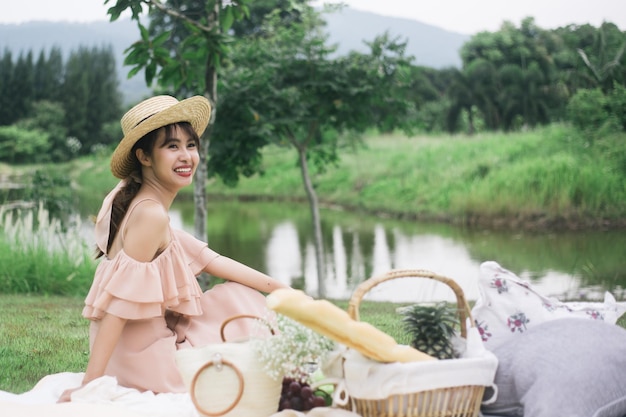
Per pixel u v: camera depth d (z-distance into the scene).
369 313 7.23
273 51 10.63
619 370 3.21
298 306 2.95
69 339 5.91
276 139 10.33
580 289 10.19
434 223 19.23
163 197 4.00
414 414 2.97
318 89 10.78
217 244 15.95
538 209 18.02
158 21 16.31
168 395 3.68
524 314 3.70
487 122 32.22
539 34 37.09
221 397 3.08
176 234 4.29
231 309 4.13
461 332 3.23
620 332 3.38
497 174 20.59
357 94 10.70
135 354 3.81
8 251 10.27
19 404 3.17
